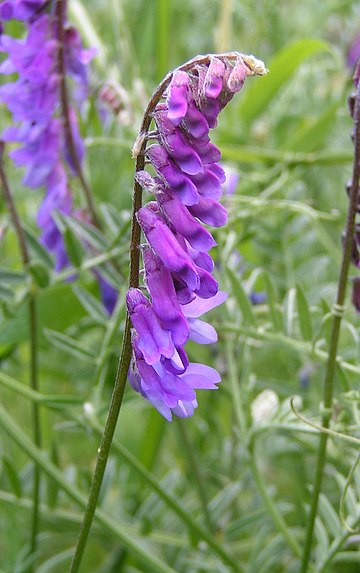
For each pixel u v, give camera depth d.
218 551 0.24
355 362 0.24
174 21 0.48
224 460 0.30
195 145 0.16
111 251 0.25
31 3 0.23
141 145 0.16
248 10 0.45
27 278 0.25
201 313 0.17
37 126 0.24
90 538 0.28
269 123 0.39
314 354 0.23
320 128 0.33
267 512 0.26
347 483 0.20
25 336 0.26
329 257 0.32
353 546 0.26
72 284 0.26
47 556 0.30
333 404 0.21
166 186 0.16
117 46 0.35
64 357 0.32
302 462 0.29
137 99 0.32
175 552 0.26
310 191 0.39
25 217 0.37
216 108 0.15
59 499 0.28
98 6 0.45
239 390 0.26
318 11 0.45
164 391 0.17
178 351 0.17
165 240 0.16
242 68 0.15
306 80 0.43
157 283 0.16
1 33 0.23
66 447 0.33
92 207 0.26
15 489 0.26
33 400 0.23
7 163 0.31
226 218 0.16
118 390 0.18
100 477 0.18
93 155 0.36
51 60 0.23
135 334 0.17
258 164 0.36
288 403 0.22
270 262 0.34
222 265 0.26
